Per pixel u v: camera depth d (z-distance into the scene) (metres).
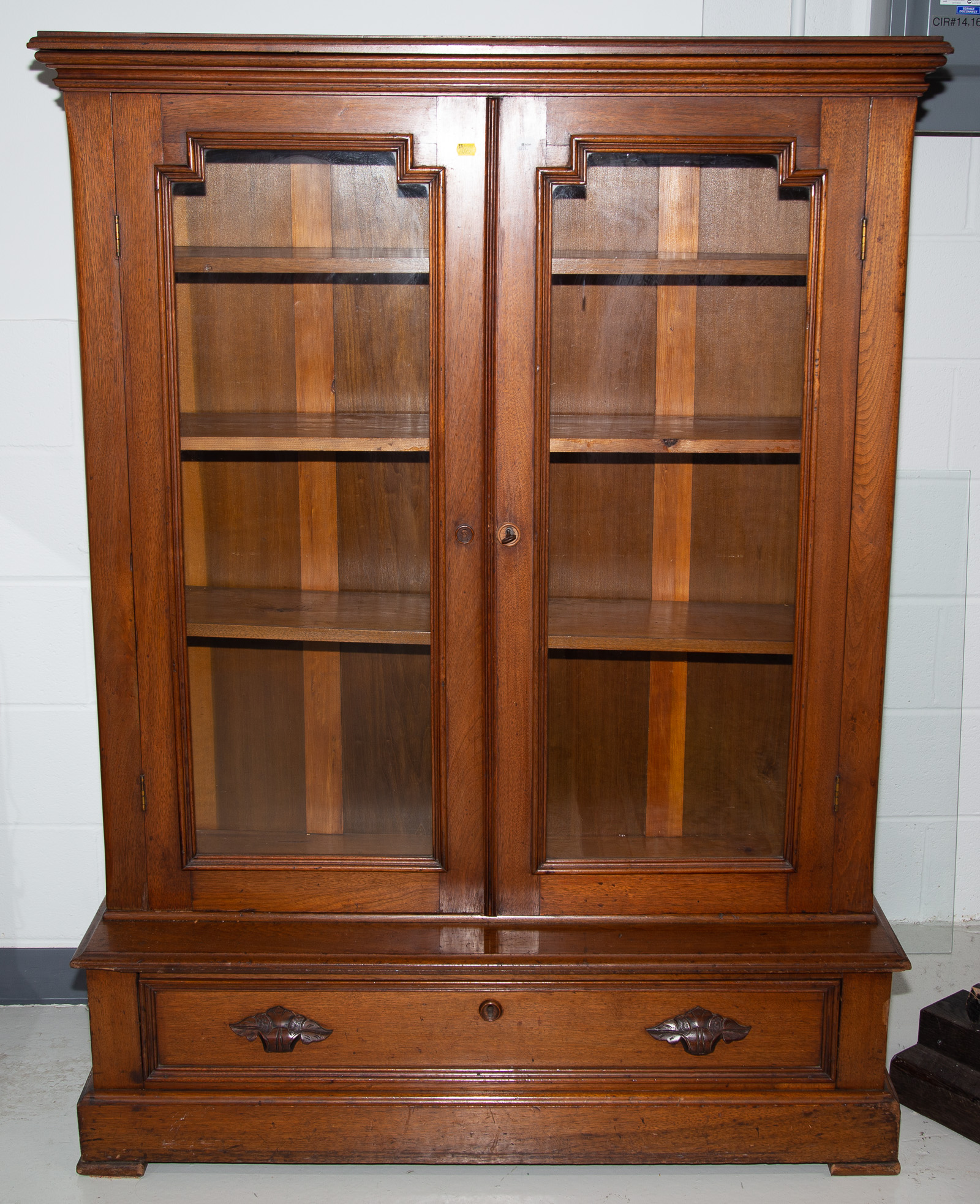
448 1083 1.47
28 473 1.86
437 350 1.38
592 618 1.46
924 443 1.93
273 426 1.43
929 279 1.88
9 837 1.95
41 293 1.80
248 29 1.76
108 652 1.44
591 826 1.50
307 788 1.51
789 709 1.47
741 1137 1.48
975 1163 1.53
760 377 1.42
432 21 1.77
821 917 1.50
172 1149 1.49
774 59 1.30
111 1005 1.46
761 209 1.38
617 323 1.41
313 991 1.45
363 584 1.47
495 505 1.41
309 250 1.39
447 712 1.46
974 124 1.80
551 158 1.34
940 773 1.97
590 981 1.44
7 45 1.74
